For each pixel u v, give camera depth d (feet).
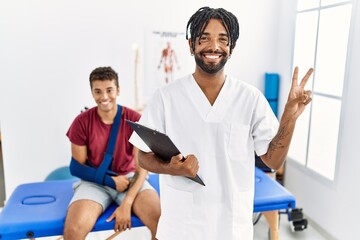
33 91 8.36
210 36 3.59
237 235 4.00
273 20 9.52
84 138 6.15
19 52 8.11
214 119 3.86
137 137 4.02
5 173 8.57
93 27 8.43
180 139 3.92
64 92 8.56
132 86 8.95
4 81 8.15
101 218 5.76
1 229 5.34
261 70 9.78
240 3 9.21
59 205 6.07
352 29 6.83
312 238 7.93
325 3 7.88
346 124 7.13
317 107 8.33
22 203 6.11
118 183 6.04
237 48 9.45
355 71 6.83
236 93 3.94
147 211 5.77
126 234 7.89
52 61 8.34
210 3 9.02
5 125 8.34
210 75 3.84
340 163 7.36
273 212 6.53
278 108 9.78
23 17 7.98
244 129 3.86
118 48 8.68
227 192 3.91
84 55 8.50
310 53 8.56
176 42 8.99
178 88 4.00
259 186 6.75
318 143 8.37
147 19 8.71
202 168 3.87
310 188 8.50
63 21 8.22
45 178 8.67
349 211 7.14
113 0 8.42
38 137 8.61
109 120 6.23
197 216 3.94
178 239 4.02
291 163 9.36
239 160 3.89
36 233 5.44
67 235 5.32
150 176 7.50
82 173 6.18
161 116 3.97
